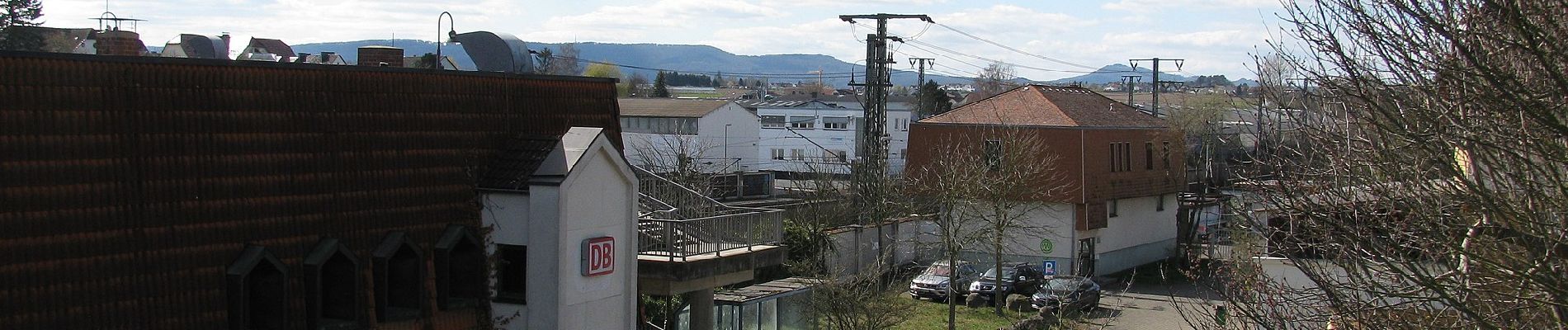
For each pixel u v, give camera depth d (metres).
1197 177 47.12
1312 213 13.67
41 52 12.13
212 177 13.60
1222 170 45.56
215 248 13.58
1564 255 11.29
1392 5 11.77
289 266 14.34
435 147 16.44
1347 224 13.69
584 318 17.09
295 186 14.52
